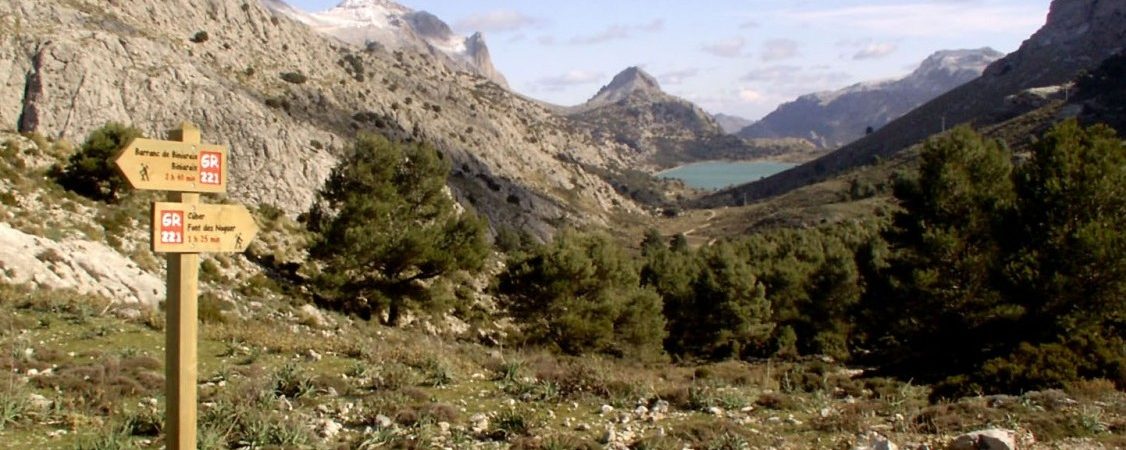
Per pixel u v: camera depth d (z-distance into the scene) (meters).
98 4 88.88
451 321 42.16
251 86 97.06
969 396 17.66
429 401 13.72
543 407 14.12
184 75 77.00
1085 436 11.83
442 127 136.38
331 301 35.81
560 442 10.95
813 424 12.95
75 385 12.38
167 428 7.58
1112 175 28.42
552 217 130.00
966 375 19.53
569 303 38.62
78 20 78.56
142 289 25.27
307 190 71.75
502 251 84.00
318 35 148.25
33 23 74.75
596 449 10.95
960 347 33.38
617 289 40.94
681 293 50.09
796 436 12.25
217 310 22.81
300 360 17.44
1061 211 28.81
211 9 111.44
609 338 38.91
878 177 161.62
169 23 99.88
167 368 7.59
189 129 7.49
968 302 33.25
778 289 54.59
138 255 30.17
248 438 10.69
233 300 27.94
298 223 53.28
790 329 52.03
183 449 7.57
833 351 49.50
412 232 36.59
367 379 15.60
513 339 39.22
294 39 126.25
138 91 72.19
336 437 11.34
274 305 30.03
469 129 146.75
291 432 10.84
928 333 35.19
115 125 38.69
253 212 48.53
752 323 49.06
